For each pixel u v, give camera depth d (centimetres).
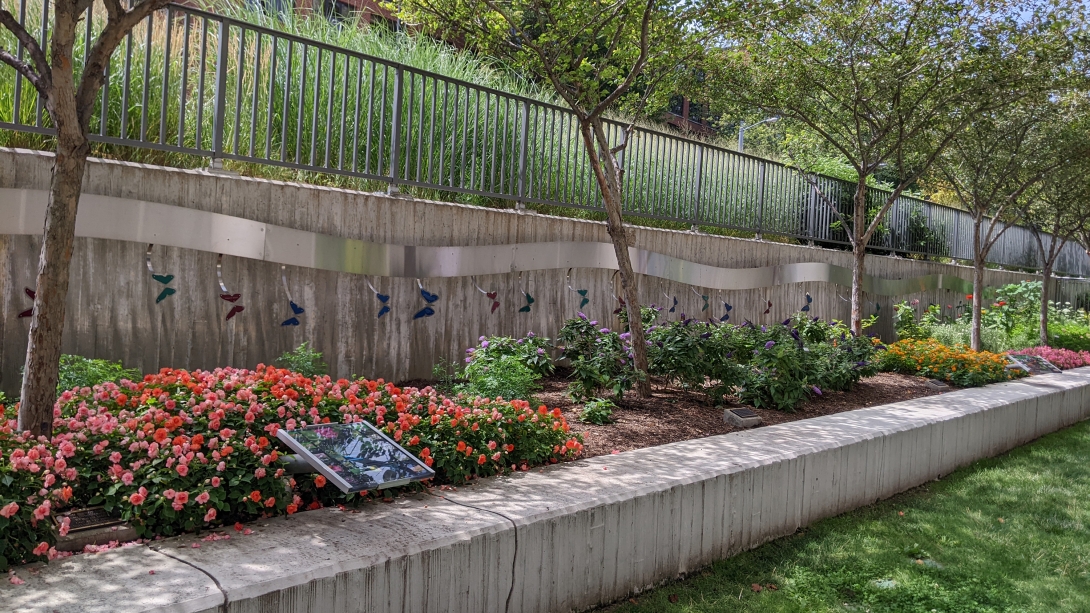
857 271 1055
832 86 970
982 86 906
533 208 870
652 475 453
